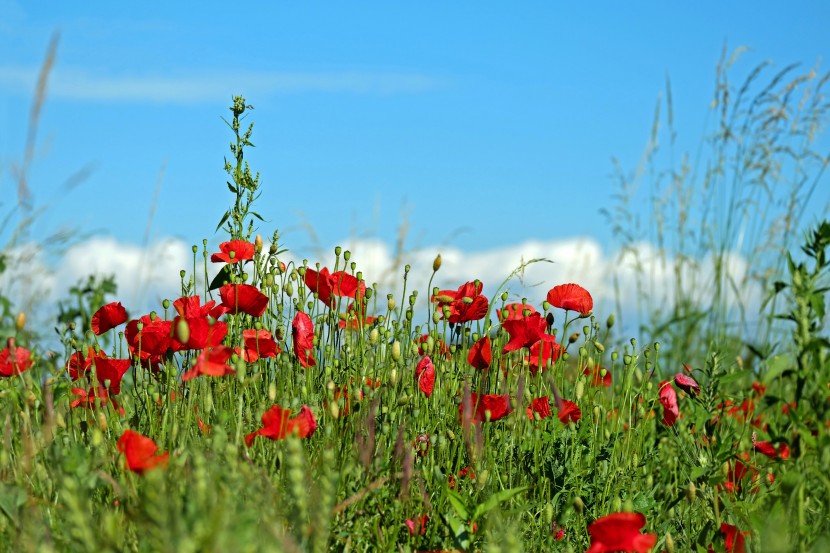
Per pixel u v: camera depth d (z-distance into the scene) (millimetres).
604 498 2445
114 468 2039
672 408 2654
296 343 2543
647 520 2418
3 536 1662
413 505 2168
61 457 1741
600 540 1745
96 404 2184
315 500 1746
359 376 2506
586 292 2783
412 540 2084
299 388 2471
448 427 2559
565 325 2816
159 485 1430
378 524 2094
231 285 2479
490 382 2625
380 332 2695
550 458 2473
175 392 2320
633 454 2586
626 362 2801
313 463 2141
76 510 1407
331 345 2734
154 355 2361
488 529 1894
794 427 2281
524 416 2607
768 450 2408
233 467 1616
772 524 1765
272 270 2854
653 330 5176
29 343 3740
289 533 1745
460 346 2879
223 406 2453
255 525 1461
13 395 2184
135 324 2375
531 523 2287
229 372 1884
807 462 2100
